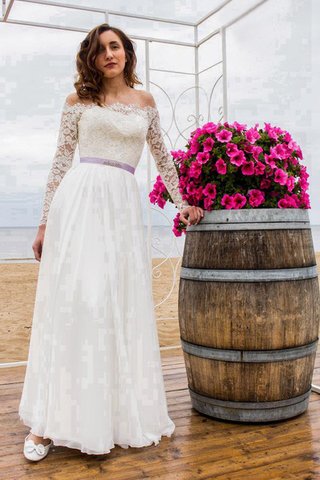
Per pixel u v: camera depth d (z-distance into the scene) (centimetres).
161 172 247
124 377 202
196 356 241
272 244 227
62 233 208
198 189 238
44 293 214
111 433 198
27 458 200
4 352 465
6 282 1106
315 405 260
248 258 225
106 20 375
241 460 197
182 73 425
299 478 181
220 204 235
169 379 309
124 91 227
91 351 197
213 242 233
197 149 242
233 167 228
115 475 187
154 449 209
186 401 269
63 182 218
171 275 1128
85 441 194
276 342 226
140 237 217
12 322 650
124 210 213
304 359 235
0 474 189
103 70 216
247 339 225
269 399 231
